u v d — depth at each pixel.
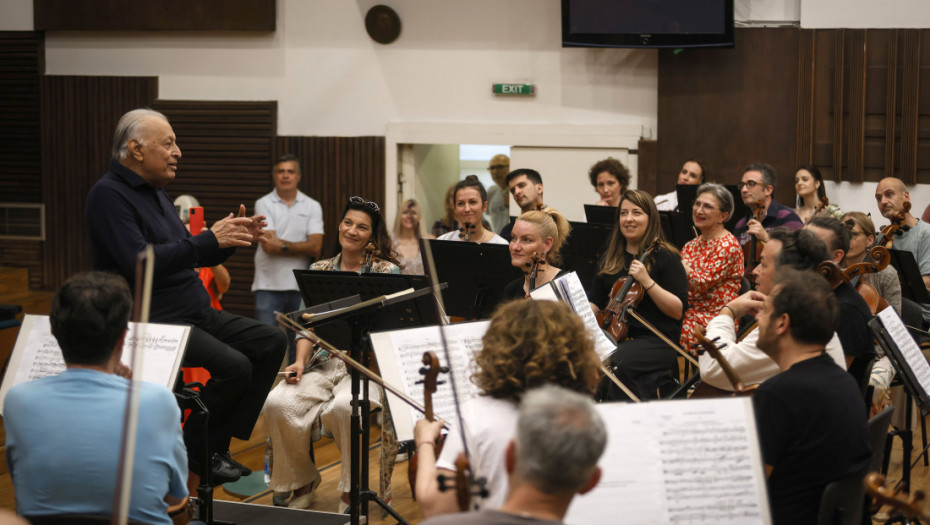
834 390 2.43
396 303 3.63
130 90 9.49
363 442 3.65
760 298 3.35
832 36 7.86
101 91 9.57
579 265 5.50
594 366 2.22
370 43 8.96
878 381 4.29
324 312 3.29
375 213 4.58
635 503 2.07
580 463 1.63
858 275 4.03
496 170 8.97
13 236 10.02
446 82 8.82
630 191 4.77
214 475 3.80
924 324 5.81
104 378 2.47
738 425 2.14
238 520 3.99
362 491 3.67
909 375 3.36
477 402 2.20
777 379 2.47
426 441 2.31
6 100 9.81
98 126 9.62
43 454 2.37
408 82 8.91
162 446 2.46
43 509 2.37
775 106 8.05
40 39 9.70
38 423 2.39
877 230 7.90
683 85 8.22
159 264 3.51
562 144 8.58
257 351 3.87
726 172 8.21
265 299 7.48
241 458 5.27
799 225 6.74
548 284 3.75
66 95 9.66
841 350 3.02
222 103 9.30
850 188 7.96
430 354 2.43
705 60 8.16
